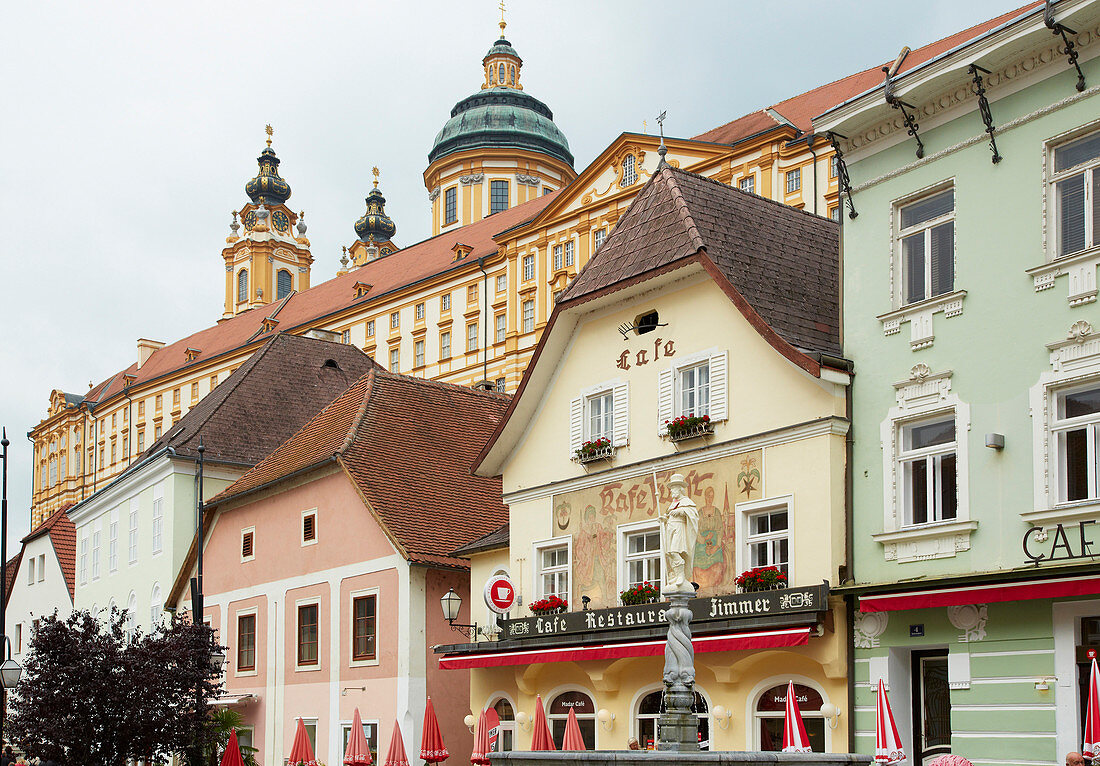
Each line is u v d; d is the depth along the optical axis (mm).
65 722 28703
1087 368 19156
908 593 20375
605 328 27953
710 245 25266
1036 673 19125
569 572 27906
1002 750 19391
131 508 49562
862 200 23266
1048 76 20328
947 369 21172
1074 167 19953
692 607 23828
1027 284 20203
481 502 35781
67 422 131750
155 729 29500
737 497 24156
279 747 36625
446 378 89875
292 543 37562
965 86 21422
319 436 38688
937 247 22031
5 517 38312
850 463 22562
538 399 29594
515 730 29047
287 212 130125
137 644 31047
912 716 21328
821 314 25047
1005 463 20062
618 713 26172
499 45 114250
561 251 80938
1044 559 19094
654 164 73375
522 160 106812
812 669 22484
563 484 28391
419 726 31594
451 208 108312
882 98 22453
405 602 32219
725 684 23922
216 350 112062
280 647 37375
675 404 25953
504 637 28547
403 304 95188
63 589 56875
